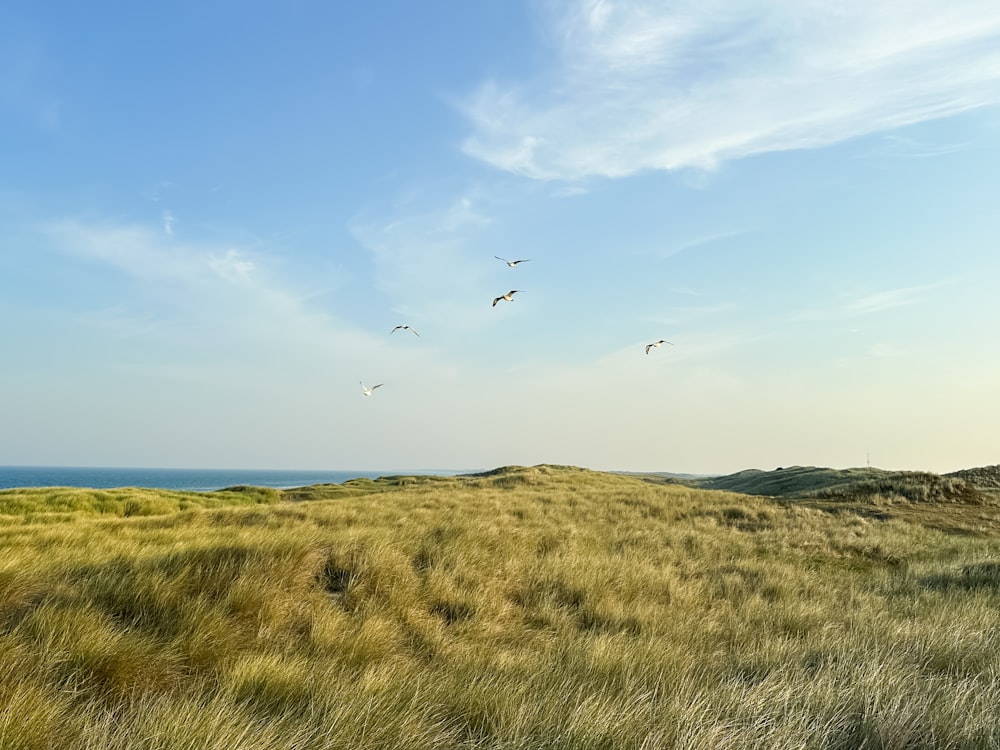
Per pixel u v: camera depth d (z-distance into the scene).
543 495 25.83
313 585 8.56
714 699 5.20
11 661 4.98
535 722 4.65
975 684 5.47
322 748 4.04
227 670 5.59
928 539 19.81
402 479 49.00
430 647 7.20
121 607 6.61
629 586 10.70
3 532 12.08
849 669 6.18
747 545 17.23
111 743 3.90
